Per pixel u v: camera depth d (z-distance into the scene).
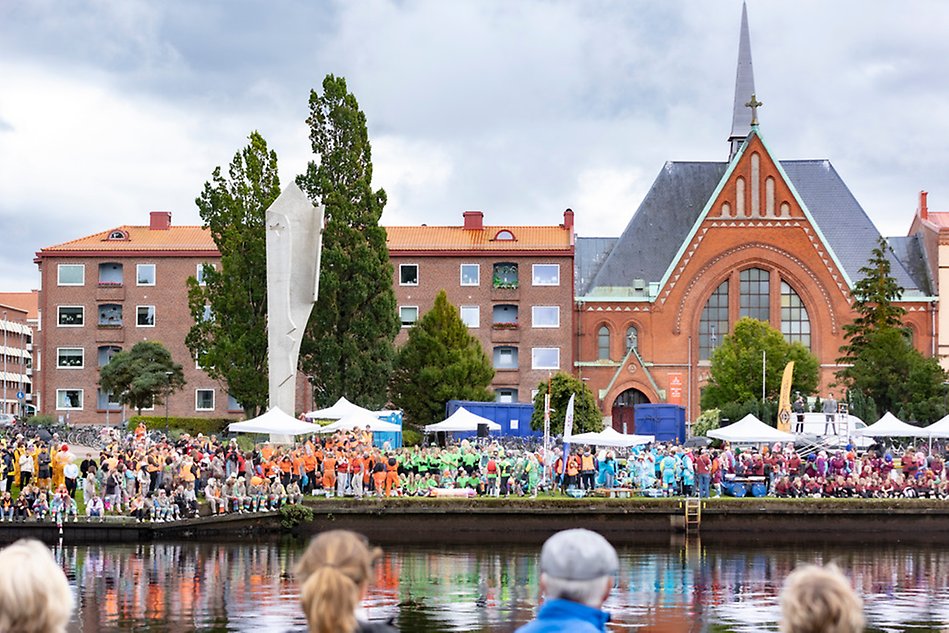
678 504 63.75
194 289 87.56
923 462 69.81
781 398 86.19
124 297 124.25
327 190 96.00
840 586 8.82
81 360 124.31
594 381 123.50
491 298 123.75
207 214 88.06
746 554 54.75
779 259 122.94
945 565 50.56
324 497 62.50
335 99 97.19
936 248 125.50
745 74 137.38
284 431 65.19
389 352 96.50
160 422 111.19
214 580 42.19
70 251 124.12
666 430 104.69
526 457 68.00
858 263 128.62
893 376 101.31
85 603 37.09
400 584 43.25
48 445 63.94
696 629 34.41
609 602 39.47
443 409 106.75
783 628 8.88
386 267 96.69
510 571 47.09
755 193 123.62
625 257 127.62
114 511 56.69
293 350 74.44
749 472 69.25
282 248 74.44
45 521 54.66
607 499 63.53
